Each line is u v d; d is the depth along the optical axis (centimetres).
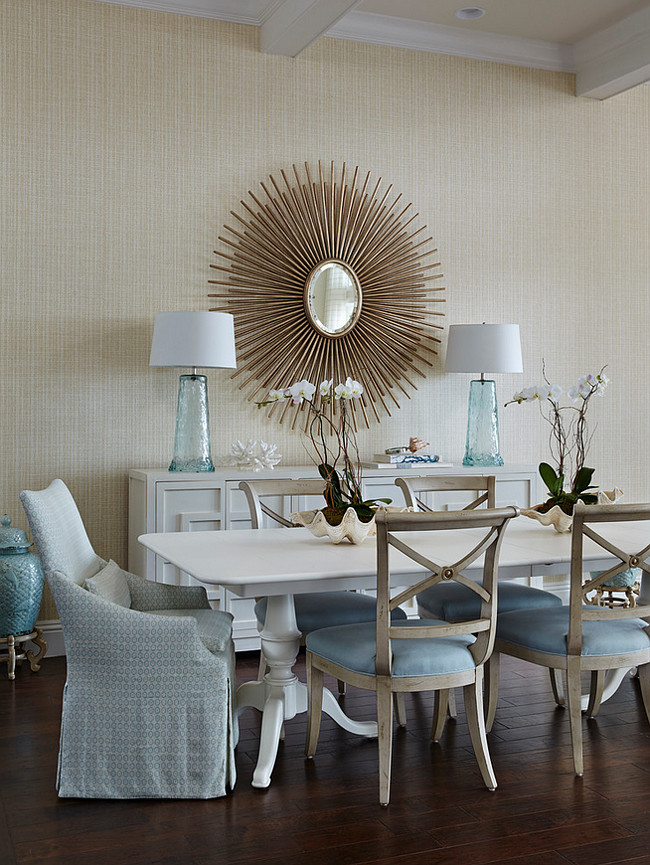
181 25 449
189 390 423
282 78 471
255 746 307
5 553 391
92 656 262
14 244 421
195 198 454
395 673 258
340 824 247
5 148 420
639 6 475
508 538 321
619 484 558
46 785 273
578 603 276
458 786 273
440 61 506
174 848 233
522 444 531
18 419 424
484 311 518
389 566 262
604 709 347
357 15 479
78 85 432
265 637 290
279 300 471
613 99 551
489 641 268
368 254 489
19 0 421
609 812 255
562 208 538
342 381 485
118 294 440
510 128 523
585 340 545
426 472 459
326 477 322
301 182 476
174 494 408
